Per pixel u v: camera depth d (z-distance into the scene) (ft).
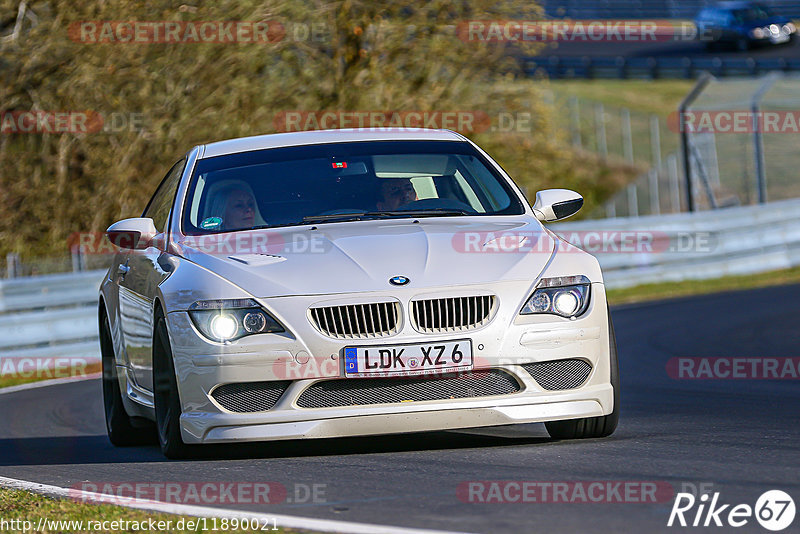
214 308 60.13
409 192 71.82
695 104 271.69
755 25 533.55
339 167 73.87
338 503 47.83
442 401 59.26
